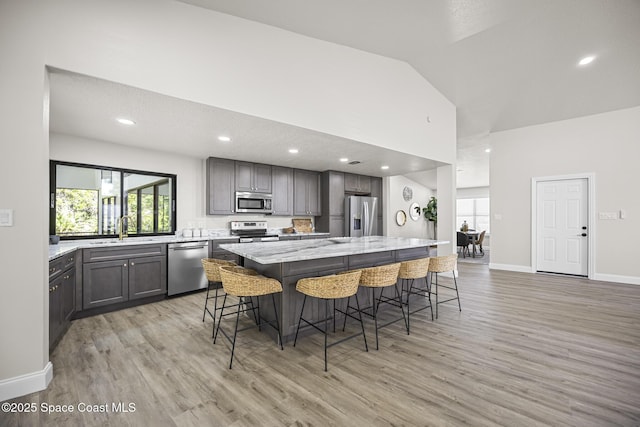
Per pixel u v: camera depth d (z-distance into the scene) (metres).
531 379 1.90
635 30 3.07
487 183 9.64
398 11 2.75
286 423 1.50
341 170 5.90
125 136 3.43
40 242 1.76
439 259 3.09
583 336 2.57
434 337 2.58
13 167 1.69
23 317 1.72
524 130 5.48
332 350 2.33
